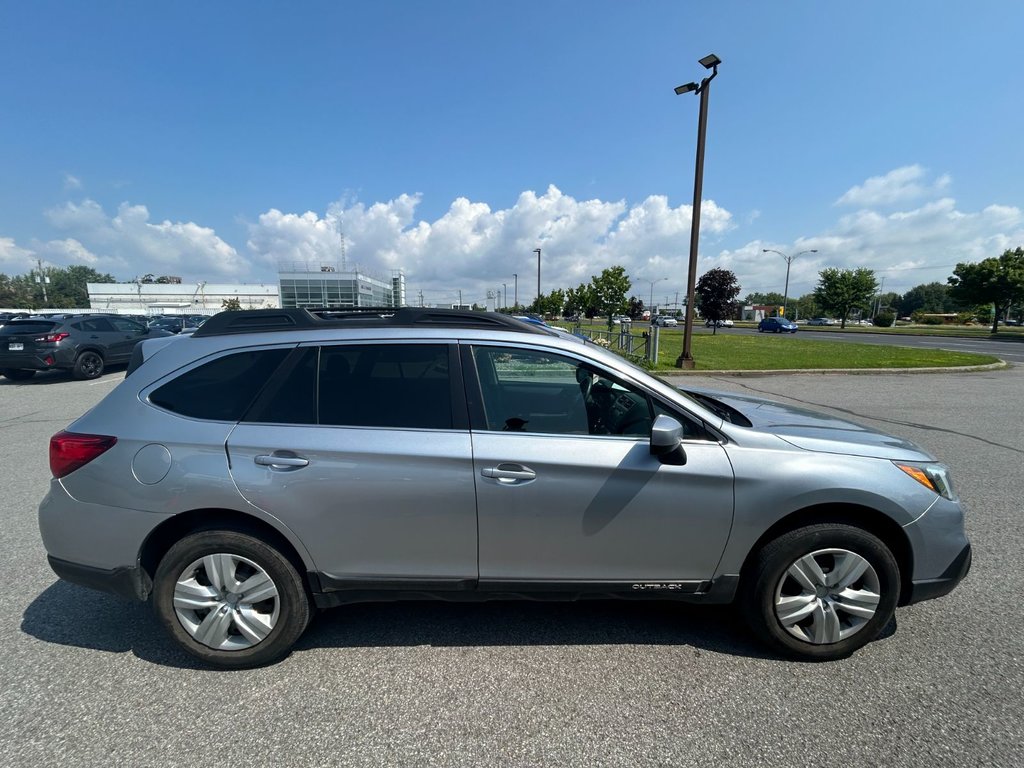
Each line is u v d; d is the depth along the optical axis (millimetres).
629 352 17766
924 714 2188
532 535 2430
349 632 2771
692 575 2512
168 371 2590
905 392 10688
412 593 2541
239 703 2256
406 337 2596
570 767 1929
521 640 2699
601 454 2424
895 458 2547
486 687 2352
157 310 84688
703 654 2588
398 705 2242
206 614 2469
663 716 2178
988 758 1963
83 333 12789
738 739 2059
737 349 21062
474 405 2496
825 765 1937
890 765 1936
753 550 2521
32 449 6387
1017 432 7160
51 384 11984
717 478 2418
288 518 2389
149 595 2543
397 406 2492
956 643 2668
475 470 2383
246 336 2637
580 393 2803
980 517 4219
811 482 2414
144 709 2217
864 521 2555
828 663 2525
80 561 2477
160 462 2398
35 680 2395
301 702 2262
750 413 3137
